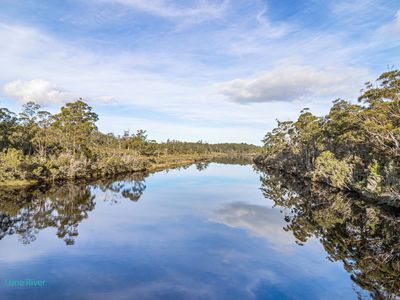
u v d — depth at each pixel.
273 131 61.97
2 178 27.80
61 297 8.28
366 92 25.05
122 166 46.16
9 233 14.55
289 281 9.62
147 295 8.49
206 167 66.12
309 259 11.56
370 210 20.20
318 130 36.84
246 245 13.18
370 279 9.81
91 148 53.06
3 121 41.03
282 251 12.45
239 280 9.61
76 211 19.72
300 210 20.88
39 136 46.62
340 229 15.91
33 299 8.15
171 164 68.81
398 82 21.97
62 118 45.78
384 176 22.05
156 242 13.46
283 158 55.25
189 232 15.15
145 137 84.62
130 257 11.53
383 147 25.00
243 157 128.38
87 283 9.20
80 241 13.45
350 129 29.17
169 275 9.91
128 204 22.50
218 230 15.60
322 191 28.88
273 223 17.22
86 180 35.16
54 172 31.89
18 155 30.92
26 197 23.48
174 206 21.92
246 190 30.77
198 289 8.95
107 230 15.34
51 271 10.12
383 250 12.60
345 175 27.97
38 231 14.96
